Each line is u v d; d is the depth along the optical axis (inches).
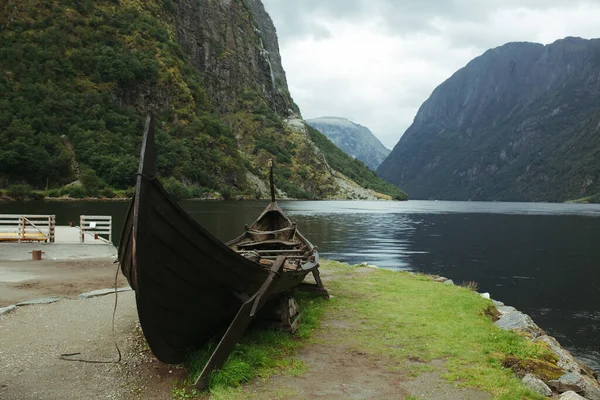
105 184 4288.9
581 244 1577.3
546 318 654.5
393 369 271.4
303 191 7785.4
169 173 5132.9
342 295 463.5
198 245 248.8
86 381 246.1
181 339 268.7
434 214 3789.4
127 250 255.9
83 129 5022.1
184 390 238.2
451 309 406.9
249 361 269.9
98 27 6338.6
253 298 274.2
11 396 225.6
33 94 5049.2
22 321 342.6
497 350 305.3
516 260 1192.2
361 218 2935.5
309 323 356.8
